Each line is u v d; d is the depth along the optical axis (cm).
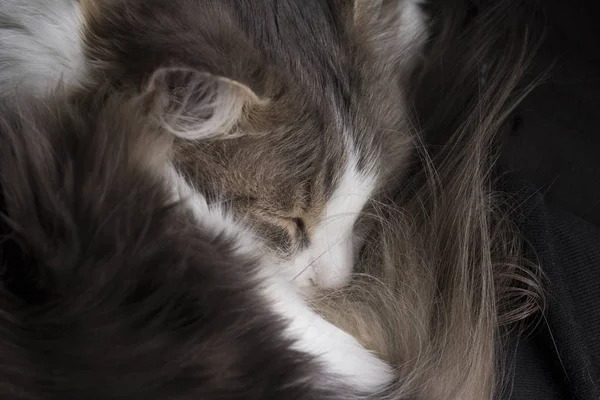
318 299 73
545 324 71
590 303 71
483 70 78
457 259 71
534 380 71
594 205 76
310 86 75
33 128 67
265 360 65
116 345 63
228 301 65
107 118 68
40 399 62
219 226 69
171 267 65
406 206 75
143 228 65
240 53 71
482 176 73
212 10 72
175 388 63
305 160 75
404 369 70
